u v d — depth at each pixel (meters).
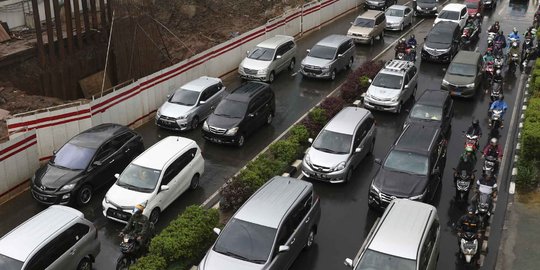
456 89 25.84
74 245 13.38
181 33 35.22
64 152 18.14
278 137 22.55
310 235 14.96
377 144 21.97
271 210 13.76
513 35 32.00
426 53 31.50
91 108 20.42
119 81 26.08
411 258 12.18
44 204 17.34
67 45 25.55
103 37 27.23
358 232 15.99
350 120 20.14
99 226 16.38
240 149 21.48
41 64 24.64
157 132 22.80
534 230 15.85
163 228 16.23
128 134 19.53
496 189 16.66
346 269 14.27
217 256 13.01
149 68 27.69
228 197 16.64
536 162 19.19
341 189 18.50
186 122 22.67
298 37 36.16
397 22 38.00
